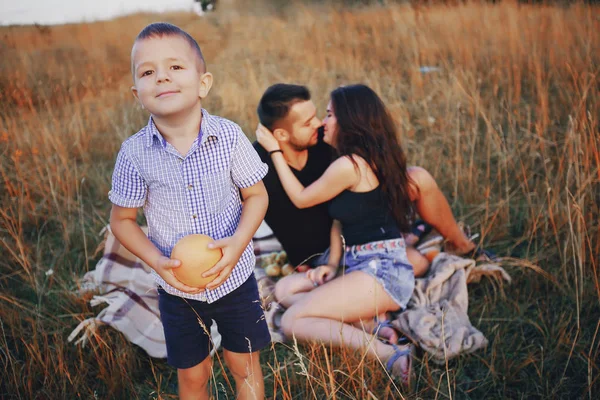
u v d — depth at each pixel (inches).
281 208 123.7
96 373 100.5
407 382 92.9
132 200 72.7
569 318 104.1
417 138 193.6
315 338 103.0
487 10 321.1
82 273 136.3
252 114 223.8
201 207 72.5
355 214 112.6
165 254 75.8
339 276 119.0
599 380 91.6
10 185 156.4
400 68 277.3
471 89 208.8
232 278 76.0
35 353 99.0
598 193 136.2
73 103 241.1
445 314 107.4
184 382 83.3
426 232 138.9
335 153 119.6
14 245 137.1
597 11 290.7
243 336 79.6
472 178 159.5
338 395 92.2
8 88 230.7
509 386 95.7
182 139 70.5
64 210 159.2
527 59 237.6
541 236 134.8
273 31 471.2
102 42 391.5
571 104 181.2
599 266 115.7
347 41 339.9
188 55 67.4
